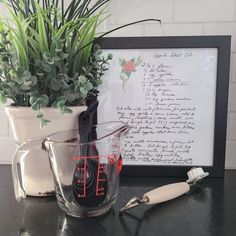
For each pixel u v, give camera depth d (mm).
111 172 624
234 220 594
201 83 782
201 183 772
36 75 607
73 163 600
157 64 782
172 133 795
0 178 833
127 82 787
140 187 745
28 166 652
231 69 877
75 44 645
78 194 594
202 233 546
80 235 542
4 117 938
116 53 779
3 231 560
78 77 612
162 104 790
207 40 765
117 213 619
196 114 789
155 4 866
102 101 788
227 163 911
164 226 568
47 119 611
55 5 696
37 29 631
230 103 890
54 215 616
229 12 859
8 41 589
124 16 874
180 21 869
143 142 799
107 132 703
